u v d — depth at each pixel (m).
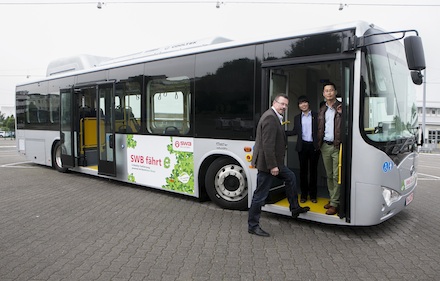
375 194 4.56
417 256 4.21
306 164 5.73
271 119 4.57
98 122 8.33
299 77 6.41
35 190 7.74
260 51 5.44
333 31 4.74
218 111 5.96
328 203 5.30
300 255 4.21
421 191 8.16
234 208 6.04
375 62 4.66
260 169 4.63
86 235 4.85
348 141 4.63
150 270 3.77
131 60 7.55
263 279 3.59
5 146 27.92
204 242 4.60
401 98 5.21
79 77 8.92
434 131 43.62
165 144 6.84
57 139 9.95
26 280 3.52
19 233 4.93
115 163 7.91
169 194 7.32
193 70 6.32
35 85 10.79
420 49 4.19
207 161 6.32
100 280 3.54
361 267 3.89
